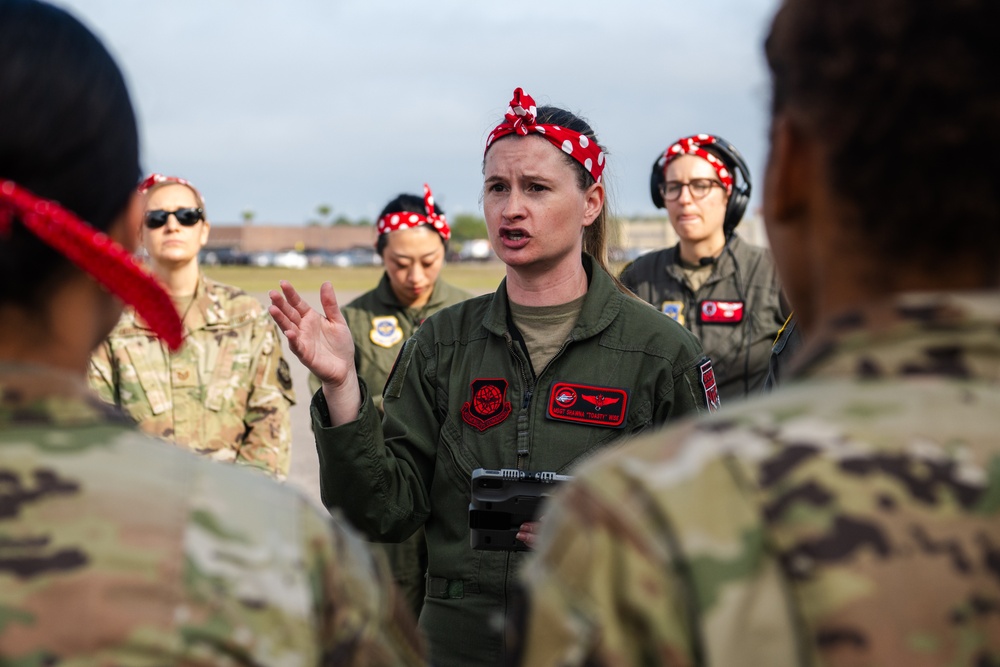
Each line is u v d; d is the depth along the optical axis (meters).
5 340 1.04
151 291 1.04
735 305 5.03
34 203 0.98
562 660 0.97
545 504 2.37
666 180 5.10
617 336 2.71
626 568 0.95
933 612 0.91
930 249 1.00
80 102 1.03
